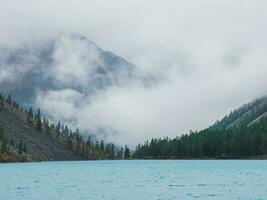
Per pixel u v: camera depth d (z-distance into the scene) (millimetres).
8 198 70688
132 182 105375
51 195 74812
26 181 108625
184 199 69625
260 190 81688
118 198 71062
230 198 70125
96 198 70688
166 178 119750
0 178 119812
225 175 128125
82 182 105562
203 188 87312
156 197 72312
